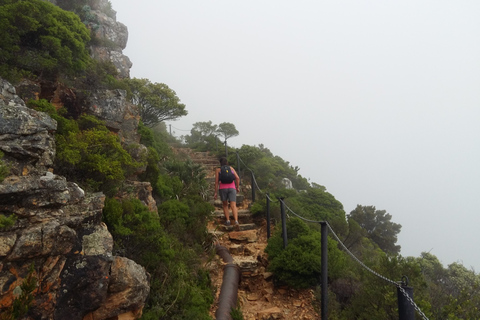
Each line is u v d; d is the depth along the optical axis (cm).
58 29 759
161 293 524
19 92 637
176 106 1574
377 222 2172
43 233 365
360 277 719
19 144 398
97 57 1520
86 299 398
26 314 352
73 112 780
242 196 1219
